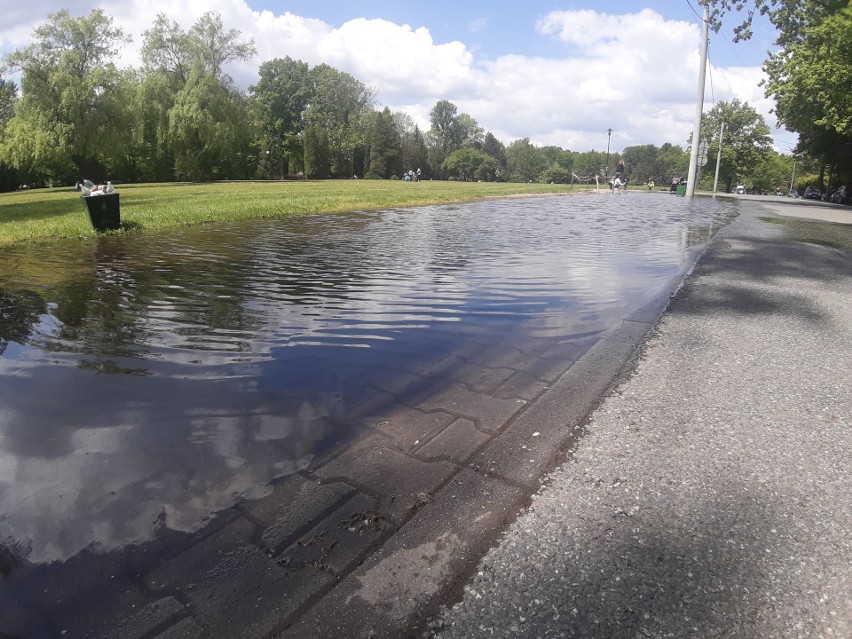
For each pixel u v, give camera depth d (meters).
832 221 15.75
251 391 3.30
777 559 1.73
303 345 4.20
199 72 50.59
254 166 72.00
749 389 3.06
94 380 3.47
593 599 1.58
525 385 3.33
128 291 6.07
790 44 27.17
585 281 6.59
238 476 2.35
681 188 38.81
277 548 1.88
